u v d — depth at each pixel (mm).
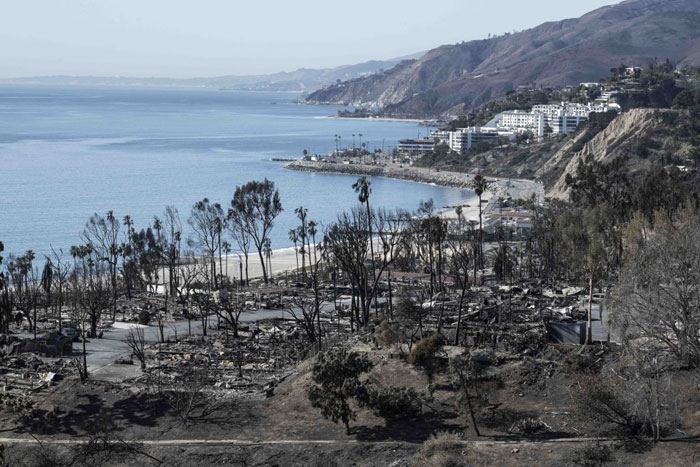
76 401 88500
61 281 153875
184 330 126938
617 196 172500
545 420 75812
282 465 72250
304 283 171250
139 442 77688
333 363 78500
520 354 89125
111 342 116875
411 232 183625
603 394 72875
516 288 138000
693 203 149000
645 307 76000
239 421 81688
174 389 88125
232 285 174375
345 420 77500
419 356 86000
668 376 73938
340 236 157875
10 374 98500
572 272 155500
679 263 78312
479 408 78750
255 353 107562
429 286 151375
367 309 128250
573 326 94250
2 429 83188
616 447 69188
